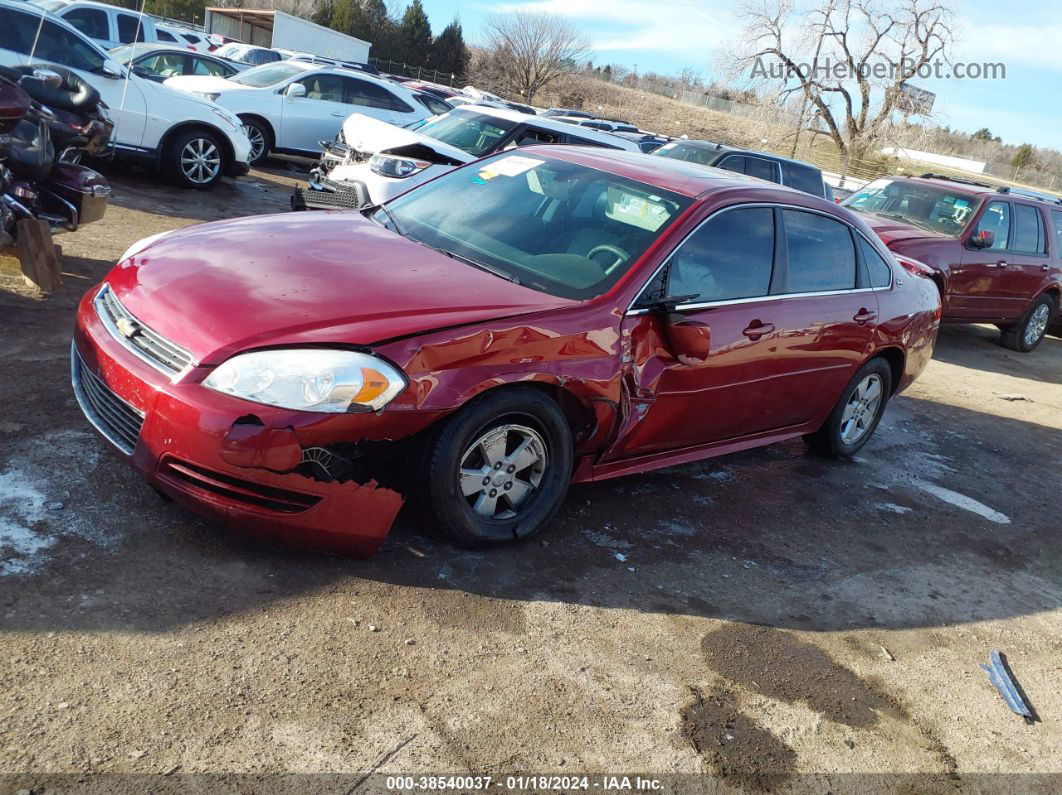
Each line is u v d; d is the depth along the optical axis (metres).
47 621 2.77
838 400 5.46
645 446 4.24
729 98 60.75
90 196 5.96
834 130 42.44
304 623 3.04
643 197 4.37
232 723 2.55
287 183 13.20
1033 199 11.45
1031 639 4.15
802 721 3.15
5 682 2.50
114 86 9.87
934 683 3.58
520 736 2.77
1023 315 11.49
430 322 3.31
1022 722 3.46
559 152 4.89
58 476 3.56
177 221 8.95
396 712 2.74
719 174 4.96
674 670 3.27
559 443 3.75
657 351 4.00
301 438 3.06
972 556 4.93
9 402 4.11
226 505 3.10
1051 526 5.65
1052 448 7.41
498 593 3.47
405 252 4.01
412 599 3.30
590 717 2.92
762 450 5.86
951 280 10.23
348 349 3.14
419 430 3.26
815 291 4.93
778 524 4.76
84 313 3.66
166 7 52.12
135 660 2.71
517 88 61.84
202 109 10.55
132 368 3.21
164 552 3.25
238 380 3.05
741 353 4.41
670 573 3.96
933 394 8.39
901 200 11.20
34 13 9.46
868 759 3.04
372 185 8.34
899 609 4.13
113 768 2.31
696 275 4.23
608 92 66.12
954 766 3.11
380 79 15.22
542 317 3.58
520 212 4.42
